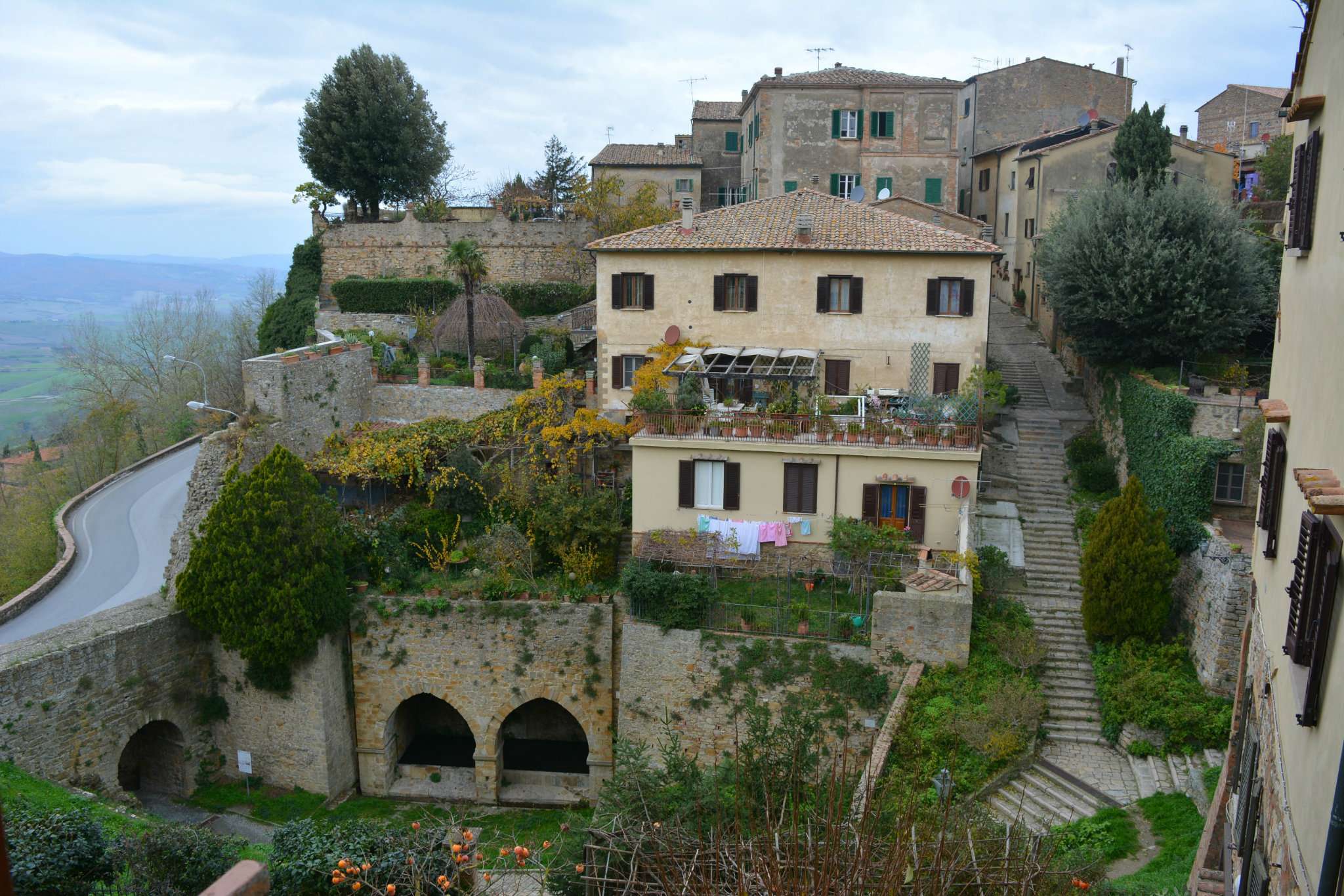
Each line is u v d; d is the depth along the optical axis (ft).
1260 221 128.98
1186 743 83.76
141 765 108.99
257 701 107.96
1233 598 84.99
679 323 126.41
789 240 121.39
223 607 102.68
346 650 110.52
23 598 113.80
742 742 96.12
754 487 108.06
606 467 126.11
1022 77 198.70
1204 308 109.70
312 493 106.73
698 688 97.91
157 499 160.04
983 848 49.19
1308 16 43.86
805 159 177.17
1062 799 79.66
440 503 122.93
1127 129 137.08
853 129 176.86
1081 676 93.40
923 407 109.19
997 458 122.93
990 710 85.30
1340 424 31.83
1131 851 71.92
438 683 109.40
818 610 99.14
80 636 96.78
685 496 109.81
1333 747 28.35
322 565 104.47
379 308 173.06
